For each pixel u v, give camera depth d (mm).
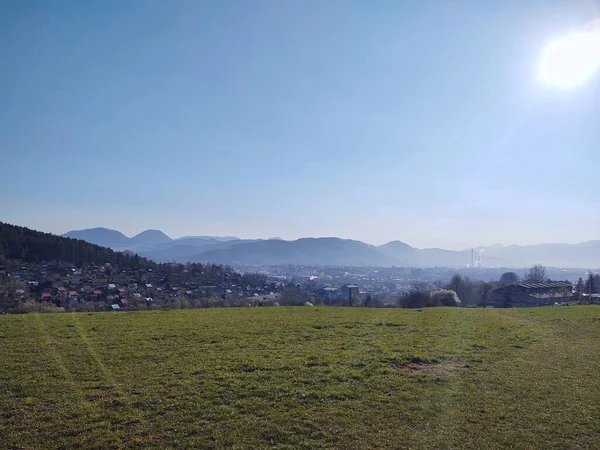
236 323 27641
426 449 10617
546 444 10977
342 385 14859
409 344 21453
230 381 15023
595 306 51156
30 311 42844
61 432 11172
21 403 12930
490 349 20938
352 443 10852
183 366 16797
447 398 13906
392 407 13117
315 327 26469
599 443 11055
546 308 47281
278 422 11930
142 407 12758
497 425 12008
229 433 11258
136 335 22719
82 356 18125
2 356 17906
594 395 14422
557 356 19938
